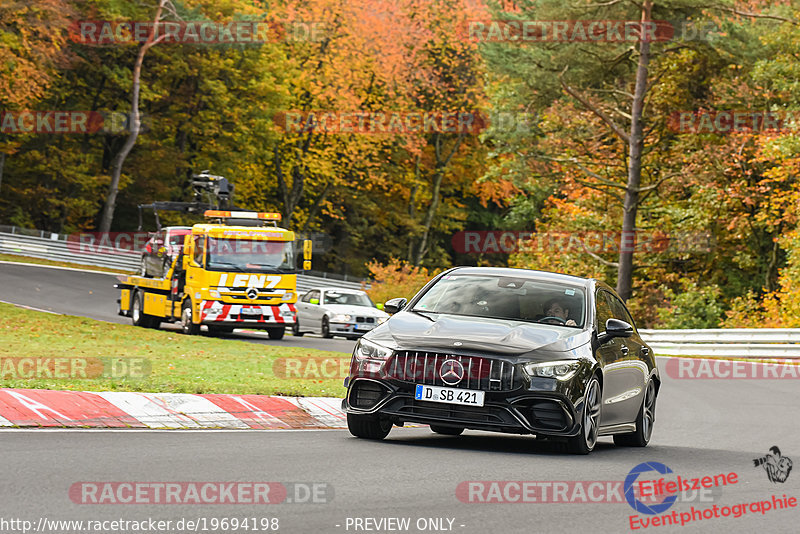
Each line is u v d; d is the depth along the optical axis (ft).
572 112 587.27
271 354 276.21
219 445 124.98
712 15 530.68
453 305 144.87
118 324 350.23
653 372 162.40
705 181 558.15
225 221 382.01
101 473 98.99
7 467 99.60
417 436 152.15
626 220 570.87
